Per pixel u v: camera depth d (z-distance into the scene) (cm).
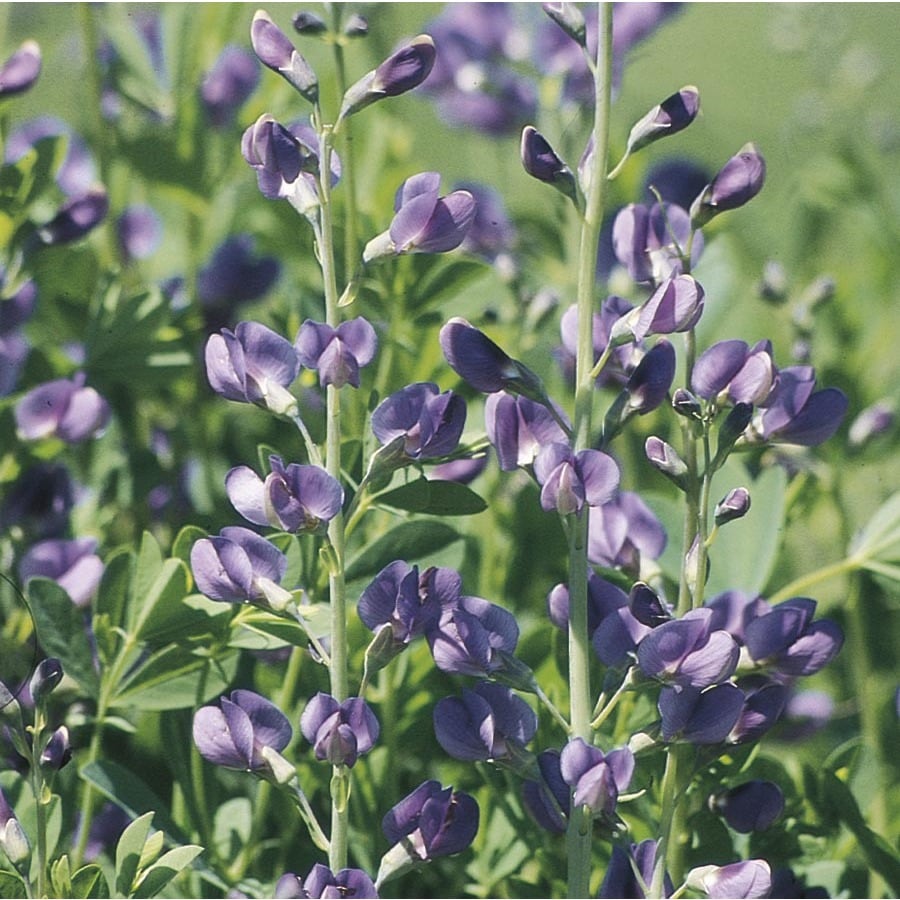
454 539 126
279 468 116
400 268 135
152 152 146
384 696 129
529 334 143
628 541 122
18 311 136
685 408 117
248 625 124
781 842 125
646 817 123
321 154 117
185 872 126
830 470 139
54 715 130
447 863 132
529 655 130
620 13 146
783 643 118
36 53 133
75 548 131
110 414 141
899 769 138
